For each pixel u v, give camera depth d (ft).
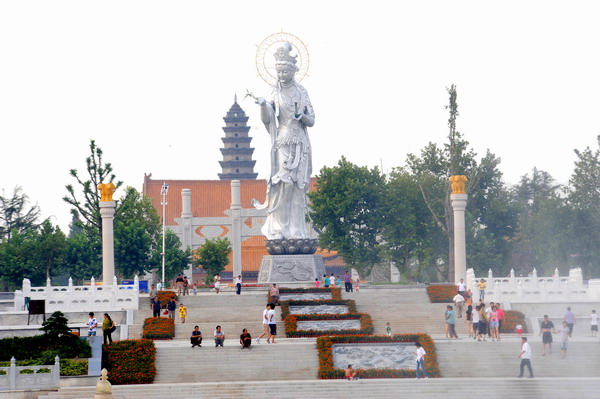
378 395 245.65
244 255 582.76
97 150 451.53
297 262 391.24
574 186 490.90
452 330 287.48
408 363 270.67
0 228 589.73
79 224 520.01
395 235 492.95
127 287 338.34
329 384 250.16
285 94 396.98
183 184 638.12
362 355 272.72
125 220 524.93
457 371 264.31
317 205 502.38
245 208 613.11
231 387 248.52
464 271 387.96
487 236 497.05
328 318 314.76
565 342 265.54
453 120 450.71
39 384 245.45
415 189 489.67
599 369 262.88
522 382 247.09
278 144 396.98
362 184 493.36
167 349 270.87
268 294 346.13
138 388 247.09
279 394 246.88
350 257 498.69
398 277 547.08
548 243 485.97
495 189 509.76
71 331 278.87
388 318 318.86
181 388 247.70
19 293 333.62
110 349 268.21
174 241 537.24
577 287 331.98
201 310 327.26
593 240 482.28
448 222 456.86
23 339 268.82
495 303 311.06
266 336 303.27
